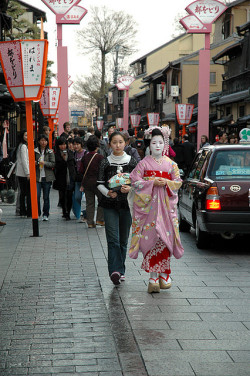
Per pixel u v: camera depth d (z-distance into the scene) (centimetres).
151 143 614
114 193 636
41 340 462
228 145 927
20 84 996
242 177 870
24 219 1292
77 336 473
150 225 609
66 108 2059
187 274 719
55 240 994
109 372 395
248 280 685
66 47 2028
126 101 5272
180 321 515
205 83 2170
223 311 548
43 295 612
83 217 1245
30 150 1024
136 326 500
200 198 873
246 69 3117
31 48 984
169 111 5312
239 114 3525
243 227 843
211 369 399
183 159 1756
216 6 2072
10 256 840
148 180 605
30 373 393
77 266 768
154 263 612
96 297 603
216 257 844
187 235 1080
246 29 3231
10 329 493
